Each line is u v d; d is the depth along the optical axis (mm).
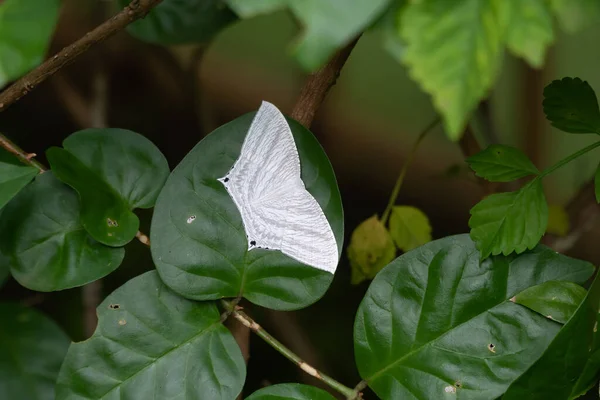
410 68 453
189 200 525
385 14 457
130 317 526
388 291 528
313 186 521
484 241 526
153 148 542
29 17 473
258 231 525
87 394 521
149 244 536
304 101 538
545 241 628
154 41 590
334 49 449
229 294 526
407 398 523
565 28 456
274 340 530
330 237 521
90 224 530
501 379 520
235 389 522
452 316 525
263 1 452
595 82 663
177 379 523
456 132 450
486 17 453
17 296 657
